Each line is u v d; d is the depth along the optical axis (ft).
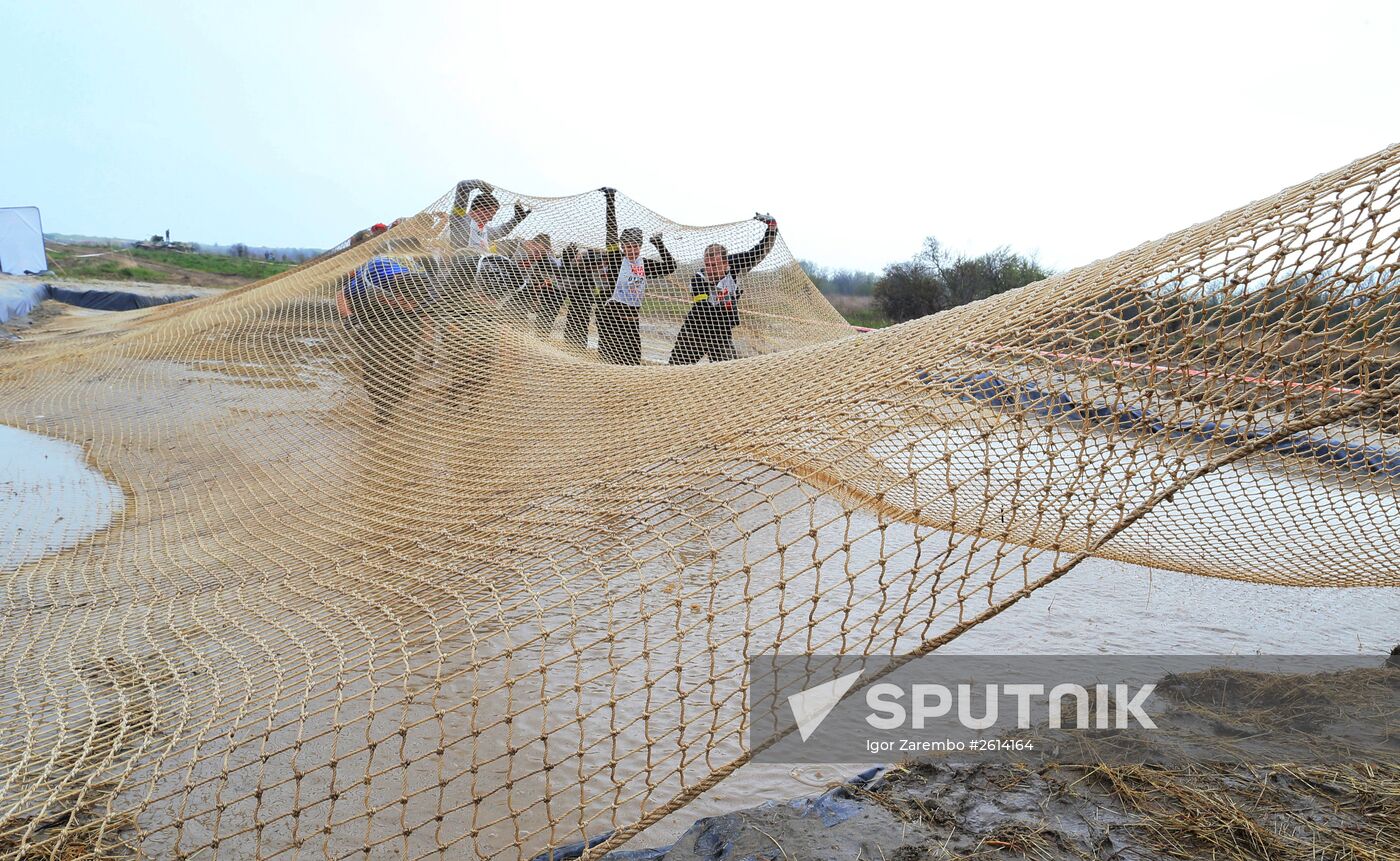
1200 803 10.73
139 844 8.40
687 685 13.85
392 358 20.45
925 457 11.46
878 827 10.23
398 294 22.30
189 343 24.91
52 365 27.07
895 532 22.82
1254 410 9.31
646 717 8.89
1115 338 9.66
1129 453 9.75
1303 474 14.98
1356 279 8.60
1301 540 16.03
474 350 19.93
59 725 10.44
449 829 10.08
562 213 26.08
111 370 25.82
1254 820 10.40
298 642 11.10
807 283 32.40
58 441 22.41
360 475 17.08
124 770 9.20
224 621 12.34
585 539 10.68
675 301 28.58
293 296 24.47
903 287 75.46
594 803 10.76
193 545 16.08
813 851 9.75
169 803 10.10
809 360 13.53
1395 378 8.62
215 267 134.82
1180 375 9.50
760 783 11.44
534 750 11.76
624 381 16.33
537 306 24.95
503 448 15.21
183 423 22.07
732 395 13.29
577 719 8.80
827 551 21.02
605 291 26.76
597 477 12.03
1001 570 20.24
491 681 13.51
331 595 12.25
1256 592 20.16
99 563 15.75
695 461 11.32
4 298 62.44
